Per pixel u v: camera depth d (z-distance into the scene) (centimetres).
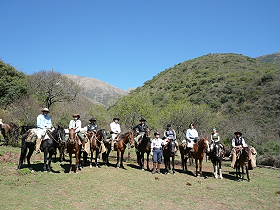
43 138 1495
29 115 3281
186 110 3603
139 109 3697
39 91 4612
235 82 5981
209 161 2536
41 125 1523
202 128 3434
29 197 1109
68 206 1035
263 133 3459
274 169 2395
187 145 1797
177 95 6456
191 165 2192
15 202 1038
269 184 1608
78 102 5047
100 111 4378
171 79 8069
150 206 1088
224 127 3422
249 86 5481
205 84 6481
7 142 2334
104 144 1786
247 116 4281
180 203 1150
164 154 1814
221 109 5166
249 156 1709
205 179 1658
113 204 1087
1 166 1553
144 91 7981
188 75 7700
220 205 1151
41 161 1794
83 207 1034
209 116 3644
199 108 3688
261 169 2289
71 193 1202
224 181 1633
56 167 1666
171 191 1335
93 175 1539
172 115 3556
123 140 1812
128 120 3694
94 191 1251
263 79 5428
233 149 1750
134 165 1992
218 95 5659
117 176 1565
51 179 1395
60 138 1542
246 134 3191
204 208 1102
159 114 3762
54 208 1005
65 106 4747
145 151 1797
